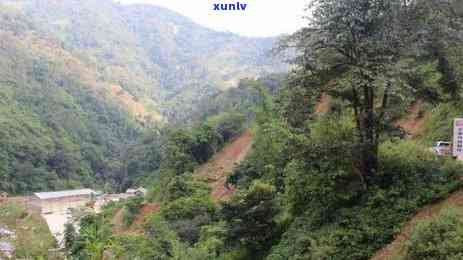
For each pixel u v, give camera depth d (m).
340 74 12.84
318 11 12.66
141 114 142.50
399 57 12.41
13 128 87.00
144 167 82.50
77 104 121.06
